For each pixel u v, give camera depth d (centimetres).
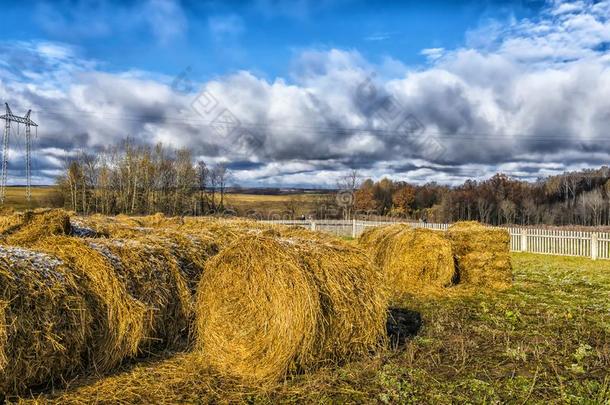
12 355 412
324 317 491
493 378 490
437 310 805
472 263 1048
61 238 524
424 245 998
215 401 434
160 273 570
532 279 1165
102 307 489
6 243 575
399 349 580
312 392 449
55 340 441
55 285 452
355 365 517
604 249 1606
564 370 513
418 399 439
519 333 655
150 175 4059
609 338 630
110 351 493
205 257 662
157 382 470
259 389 460
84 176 4062
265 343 476
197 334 564
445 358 551
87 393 442
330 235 766
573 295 948
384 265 1046
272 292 481
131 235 727
